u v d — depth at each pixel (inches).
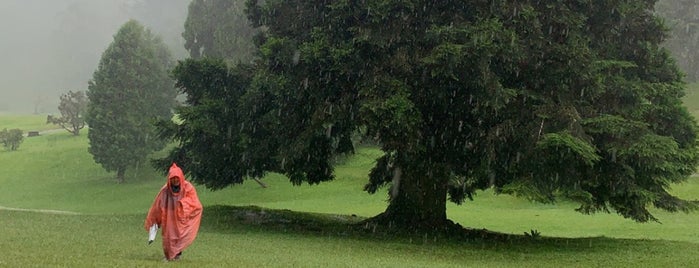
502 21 740.0
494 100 685.3
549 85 756.6
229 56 1910.7
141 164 2052.2
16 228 575.2
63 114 2827.3
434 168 801.6
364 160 2114.9
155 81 2106.3
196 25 2030.0
